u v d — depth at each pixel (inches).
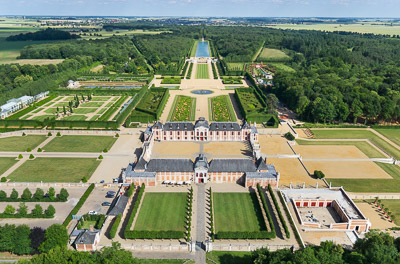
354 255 5506.9
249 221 7278.5
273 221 7273.6
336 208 7785.4
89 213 7362.2
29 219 7249.0
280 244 6525.6
